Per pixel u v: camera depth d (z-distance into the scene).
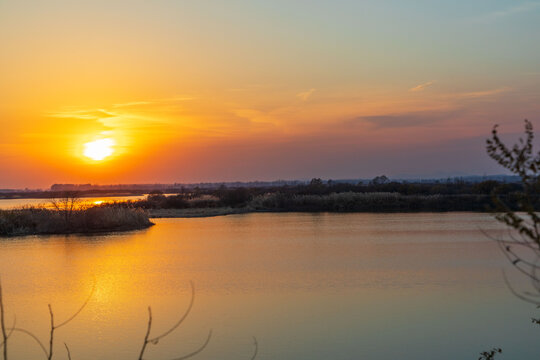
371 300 19.22
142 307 18.77
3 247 35.38
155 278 23.95
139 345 14.63
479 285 21.41
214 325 16.42
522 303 18.45
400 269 25.23
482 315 17.06
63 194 56.31
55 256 30.94
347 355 13.62
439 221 51.19
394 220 53.12
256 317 17.20
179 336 15.38
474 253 29.92
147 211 63.59
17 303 19.55
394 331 15.54
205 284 22.45
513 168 5.22
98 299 20.05
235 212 69.44
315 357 13.50
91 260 29.34
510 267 25.20
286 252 31.56
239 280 23.19
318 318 17.02
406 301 19.03
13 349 14.45
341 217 58.41
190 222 54.78
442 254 29.78
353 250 31.97
